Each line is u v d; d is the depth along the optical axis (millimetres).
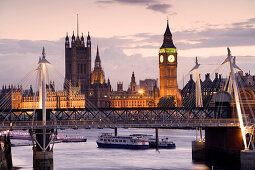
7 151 157500
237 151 148750
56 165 157625
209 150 159875
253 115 152000
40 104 146875
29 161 165500
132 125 143250
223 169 143000
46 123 139875
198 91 168750
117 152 198125
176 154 185875
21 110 146375
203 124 145875
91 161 167500
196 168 145875
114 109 158000
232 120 148375
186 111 164375
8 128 133750
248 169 130625
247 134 148750
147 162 162625
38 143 135625
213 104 162875
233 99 157500
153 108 161125
